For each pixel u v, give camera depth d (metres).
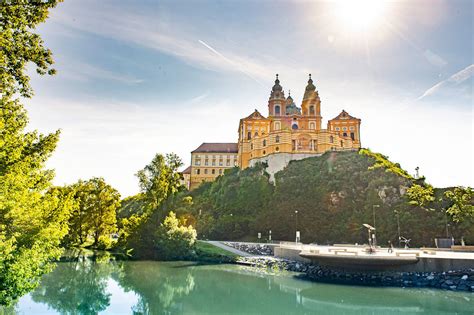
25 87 15.69
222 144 134.75
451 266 33.00
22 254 18.20
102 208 64.81
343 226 80.06
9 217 18.17
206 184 122.56
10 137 18.27
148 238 60.72
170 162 66.81
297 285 36.34
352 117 122.25
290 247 52.97
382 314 26.14
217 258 56.53
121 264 51.53
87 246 67.31
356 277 36.38
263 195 99.00
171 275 43.09
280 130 110.38
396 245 71.62
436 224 71.75
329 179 94.06
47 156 20.55
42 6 14.98
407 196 81.12
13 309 25.94
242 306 28.61
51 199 23.77
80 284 35.91
